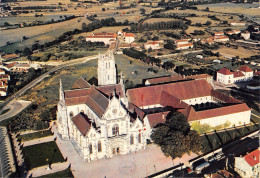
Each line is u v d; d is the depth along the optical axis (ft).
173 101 650.02
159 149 545.85
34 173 472.44
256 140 570.46
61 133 590.55
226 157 516.32
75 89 622.95
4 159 507.30
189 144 496.64
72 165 496.64
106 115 498.69
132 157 520.42
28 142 570.46
